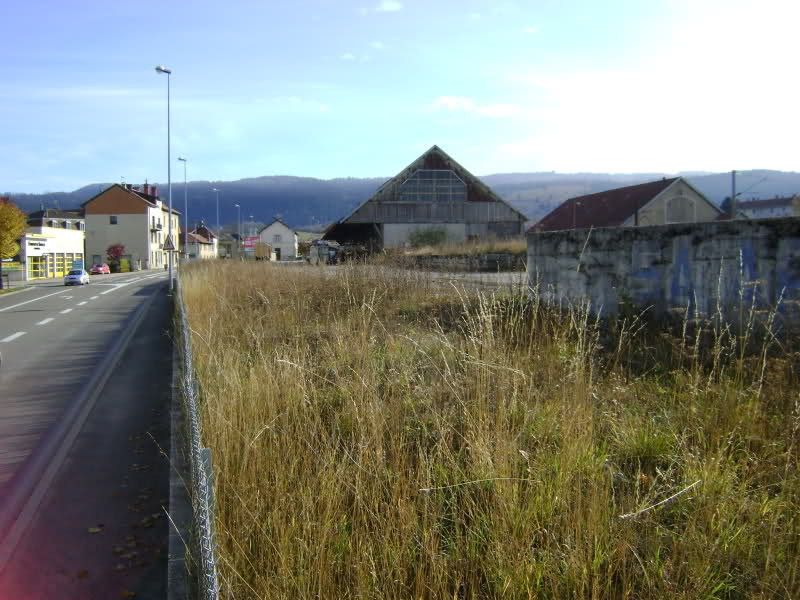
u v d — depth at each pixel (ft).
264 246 158.20
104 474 17.47
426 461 12.05
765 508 10.26
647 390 16.85
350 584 9.45
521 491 11.09
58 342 45.60
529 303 25.98
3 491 16.40
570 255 29.73
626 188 152.66
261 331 25.43
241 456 13.19
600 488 10.82
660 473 11.21
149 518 14.61
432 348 21.21
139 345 43.60
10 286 136.77
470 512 10.72
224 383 17.43
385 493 11.54
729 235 22.44
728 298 22.54
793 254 20.72
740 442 12.70
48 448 19.93
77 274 139.33
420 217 148.46
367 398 15.28
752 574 9.15
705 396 14.89
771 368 16.48
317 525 10.22
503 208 151.02
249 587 9.11
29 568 12.43
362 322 23.76
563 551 9.68
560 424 13.47
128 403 25.85
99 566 12.50
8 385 29.89
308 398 15.66
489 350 16.15
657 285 25.31
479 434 12.41
